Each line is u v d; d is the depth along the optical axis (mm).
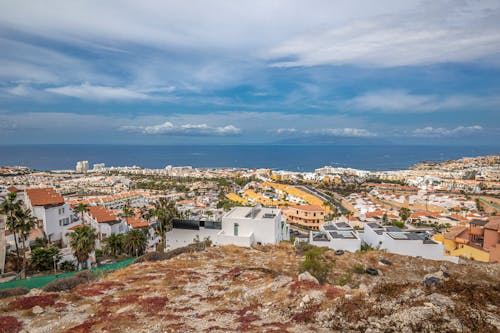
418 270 40344
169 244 59500
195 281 28297
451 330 14758
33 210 65125
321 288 22578
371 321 16500
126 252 69938
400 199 176625
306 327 16781
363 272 37938
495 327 14711
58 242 66188
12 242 58219
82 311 21031
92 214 82750
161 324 18000
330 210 133250
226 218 56406
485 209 154125
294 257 43406
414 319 15844
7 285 37344
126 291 25094
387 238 52531
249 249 48438
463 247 60031
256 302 21766
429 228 109188
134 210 136750
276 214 59750
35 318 19797
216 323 18078
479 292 18547
